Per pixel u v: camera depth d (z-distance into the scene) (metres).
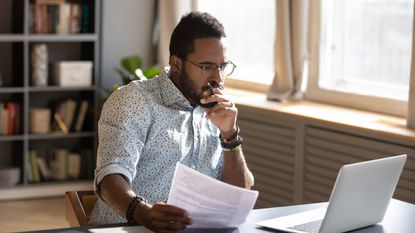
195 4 6.41
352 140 4.64
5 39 6.02
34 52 6.28
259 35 6.18
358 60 5.31
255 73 6.27
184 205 2.36
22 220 5.62
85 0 6.56
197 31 2.66
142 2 6.72
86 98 6.64
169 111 2.78
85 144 6.70
